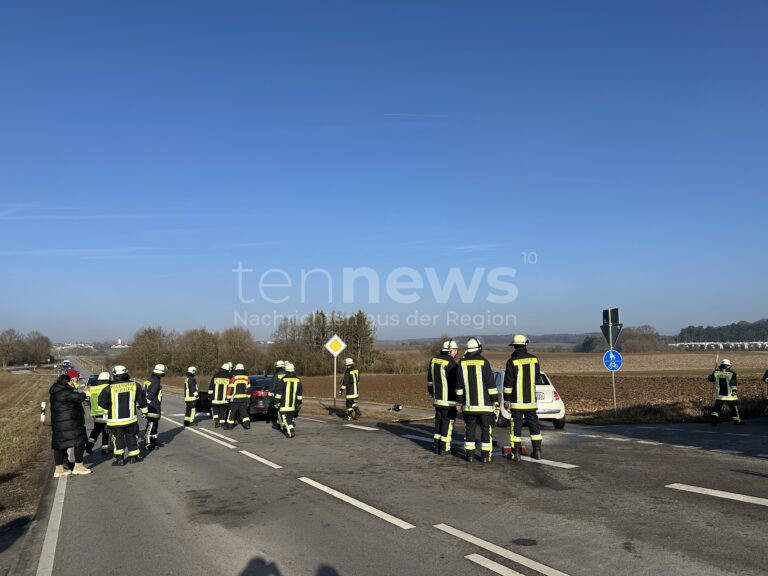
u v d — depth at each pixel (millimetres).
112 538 6406
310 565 5301
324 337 64812
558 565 5051
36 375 102000
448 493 7777
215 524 6758
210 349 72812
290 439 13969
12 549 6297
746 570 4785
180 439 14859
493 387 9969
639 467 9055
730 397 14305
